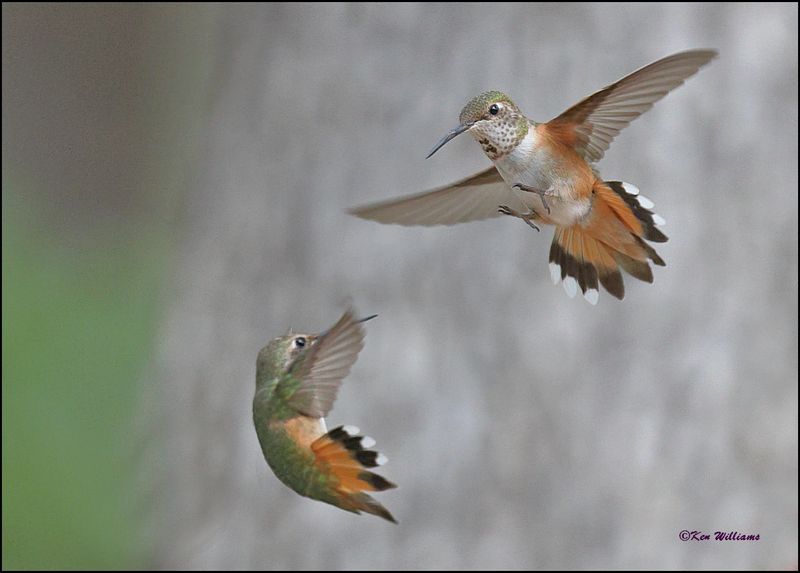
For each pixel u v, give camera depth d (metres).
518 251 11.01
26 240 17.11
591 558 10.62
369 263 11.55
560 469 10.74
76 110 22.44
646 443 10.70
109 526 13.33
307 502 11.55
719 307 10.81
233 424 12.32
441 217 6.54
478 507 10.84
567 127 6.06
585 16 11.15
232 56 12.96
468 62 11.47
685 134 10.98
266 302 12.21
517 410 10.84
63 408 14.76
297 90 12.27
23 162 22.09
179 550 12.48
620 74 11.08
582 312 10.84
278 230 12.23
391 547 11.02
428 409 11.04
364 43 11.97
